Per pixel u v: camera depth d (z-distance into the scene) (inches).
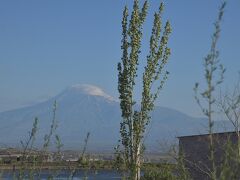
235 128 295.9
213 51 254.2
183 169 335.6
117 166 590.2
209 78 252.8
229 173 250.1
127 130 920.3
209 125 258.1
